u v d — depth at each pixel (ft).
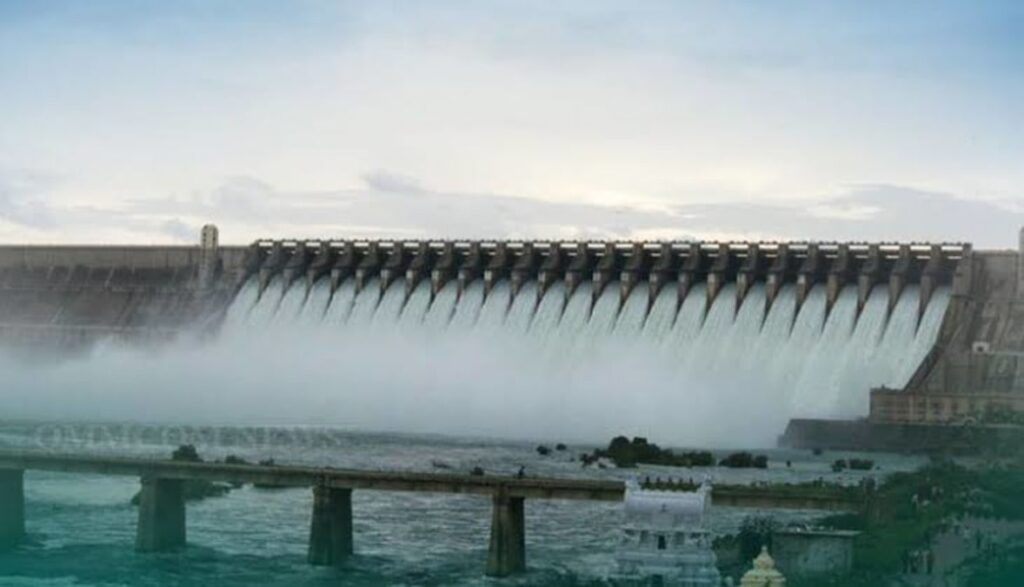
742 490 465.47
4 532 531.50
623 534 444.96
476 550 532.32
